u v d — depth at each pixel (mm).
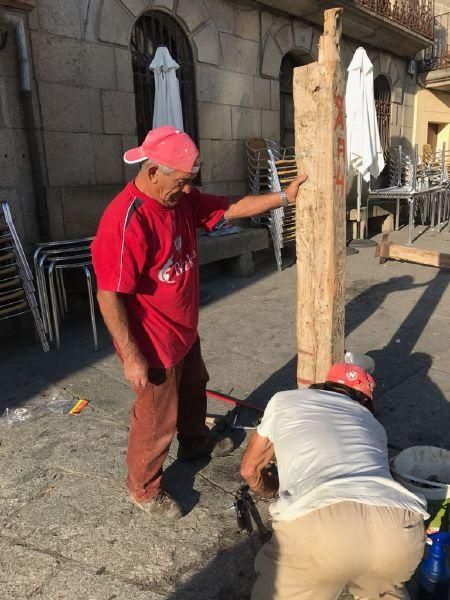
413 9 11070
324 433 1760
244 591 2084
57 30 5387
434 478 2354
